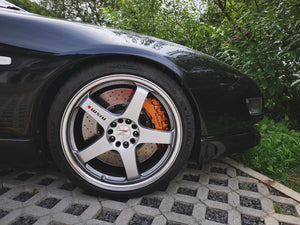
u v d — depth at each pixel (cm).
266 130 220
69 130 115
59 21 121
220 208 114
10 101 108
